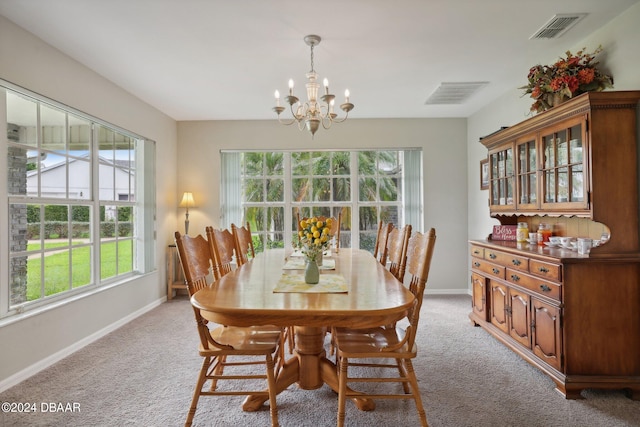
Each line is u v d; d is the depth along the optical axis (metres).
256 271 2.36
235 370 2.49
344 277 2.14
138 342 3.04
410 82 3.51
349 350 1.76
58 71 2.73
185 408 2.01
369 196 5.02
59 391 2.20
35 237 2.64
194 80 3.40
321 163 5.02
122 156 3.82
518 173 3.02
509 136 3.10
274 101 4.05
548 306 2.26
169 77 3.32
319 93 3.79
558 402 2.07
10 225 2.43
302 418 1.92
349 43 2.69
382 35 2.57
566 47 2.79
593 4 2.21
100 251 3.38
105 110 3.32
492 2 2.18
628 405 2.03
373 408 2.00
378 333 2.02
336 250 3.58
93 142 3.30
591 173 2.17
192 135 4.87
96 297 3.14
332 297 1.66
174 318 3.76
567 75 2.41
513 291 2.69
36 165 2.65
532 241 3.05
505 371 2.48
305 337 2.13
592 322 2.11
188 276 1.79
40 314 2.51
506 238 3.39
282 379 2.11
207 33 2.52
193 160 4.87
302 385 2.12
